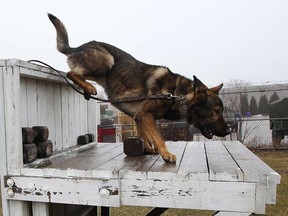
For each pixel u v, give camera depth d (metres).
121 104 2.67
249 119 8.79
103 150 3.06
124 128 8.67
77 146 3.21
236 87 9.75
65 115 3.08
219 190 1.80
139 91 2.63
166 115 2.74
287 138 8.92
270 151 8.65
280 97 9.19
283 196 5.09
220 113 2.67
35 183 2.02
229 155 2.55
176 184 1.85
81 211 3.25
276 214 4.43
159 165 2.13
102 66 2.69
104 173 1.95
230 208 1.79
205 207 1.82
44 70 2.42
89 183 1.96
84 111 3.65
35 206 2.12
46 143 2.43
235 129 8.73
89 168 2.03
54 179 2.00
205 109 2.62
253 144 8.90
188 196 1.84
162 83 2.64
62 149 2.95
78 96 3.45
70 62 2.71
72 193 1.98
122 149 3.12
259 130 9.17
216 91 2.75
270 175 1.74
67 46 2.83
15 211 2.09
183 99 2.57
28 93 2.35
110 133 7.88
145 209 4.87
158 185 1.88
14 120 2.04
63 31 2.88
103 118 10.57
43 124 2.60
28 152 2.16
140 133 2.61
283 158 7.78
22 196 2.04
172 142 3.61
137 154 2.64
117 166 2.11
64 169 2.01
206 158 2.40
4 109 2.04
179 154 2.65
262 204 1.75
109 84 2.76
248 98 9.16
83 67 2.65
